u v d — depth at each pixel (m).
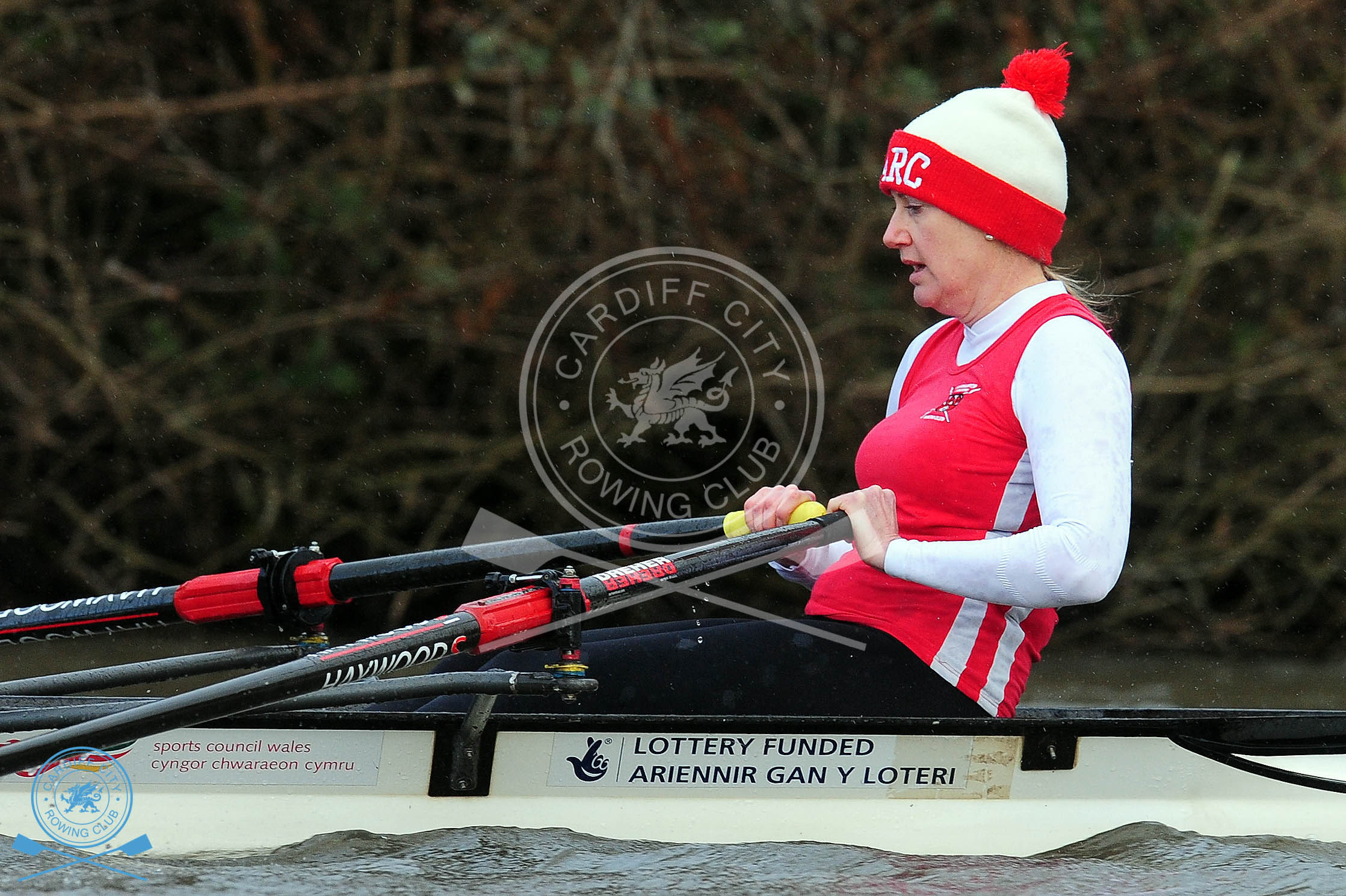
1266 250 28.14
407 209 26.81
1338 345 28.16
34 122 26.11
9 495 26.64
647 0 26.50
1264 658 27.33
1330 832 10.62
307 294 26.91
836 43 27.62
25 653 21.78
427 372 27.28
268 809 9.62
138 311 27.00
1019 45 27.70
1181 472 28.34
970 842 10.16
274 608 10.17
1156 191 28.75
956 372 9.91
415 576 10.15
